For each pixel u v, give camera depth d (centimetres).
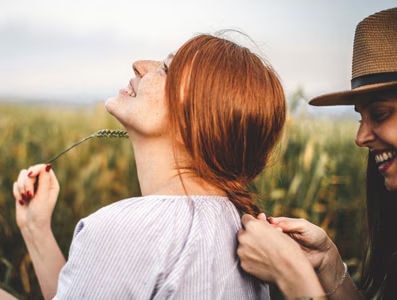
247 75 163
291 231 183
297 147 455
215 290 152
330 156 481
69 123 634
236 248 161
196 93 157
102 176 494
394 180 182
